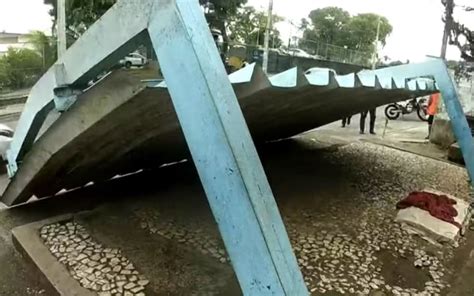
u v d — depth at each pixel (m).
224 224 1.11
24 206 3.54
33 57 12.07
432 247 3.12
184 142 3.52
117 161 3.49
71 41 12.62
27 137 2.71
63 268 2.50
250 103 2.69
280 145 6.66
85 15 12.41
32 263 2.59
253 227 1.03
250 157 1.13
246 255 1.06
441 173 5.39
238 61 13.16
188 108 1.16
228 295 2.32
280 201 3.97
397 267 2.79
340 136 7.78
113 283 2.37
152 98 1.89
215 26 15.89
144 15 1.36
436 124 7.16
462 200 4.15
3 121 8.36
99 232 3.03
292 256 1.09
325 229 3.33
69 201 3.67
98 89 1.96
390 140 7.55
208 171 1.13
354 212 3.76
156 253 2.77
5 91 11.02
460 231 3.38
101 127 2.29
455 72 7.84
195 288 2.38
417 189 4.61
